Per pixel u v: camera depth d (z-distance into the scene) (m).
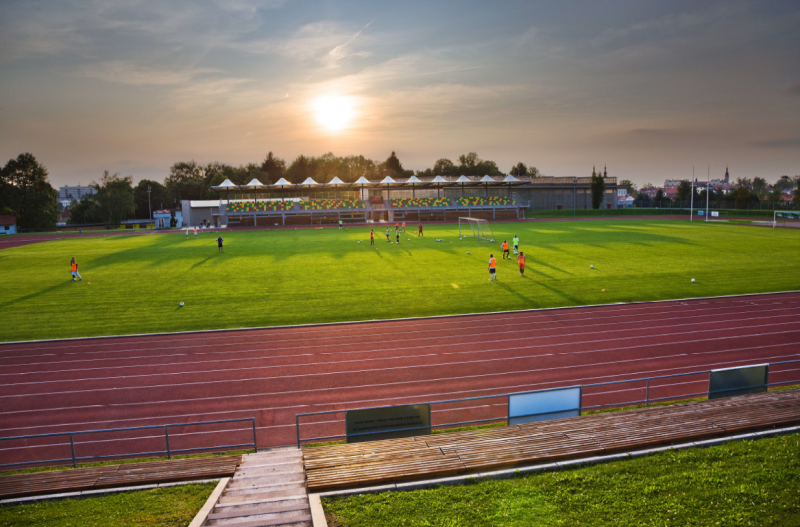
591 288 27.58
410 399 14.73
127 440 12.76
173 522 7.98
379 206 84.56
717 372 13.12
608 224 70.50
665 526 7.59
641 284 28.44
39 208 90.50
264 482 9.45
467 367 16.97
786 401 12.19
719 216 93.81
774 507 8.02
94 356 18.33
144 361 17.83
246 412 14.13
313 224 81.38
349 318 22.61
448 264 35.69
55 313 23.72
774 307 23.52
